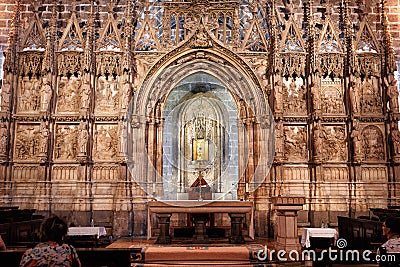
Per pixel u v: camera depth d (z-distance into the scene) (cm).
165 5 2055
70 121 1952
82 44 1998
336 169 1938
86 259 841
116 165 1930
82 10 2148
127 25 2008
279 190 1889
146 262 1277
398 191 1897
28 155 1931
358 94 1952
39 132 1947
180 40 2123
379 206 1889
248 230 1725
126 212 1858
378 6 2152
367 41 2031
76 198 1877
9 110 1931
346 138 1952
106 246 1515
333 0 2161
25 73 1980
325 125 1964
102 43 2011
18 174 1919
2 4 2130
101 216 1881
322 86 1994
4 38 2105
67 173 1925
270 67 2000
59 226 665
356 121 1923
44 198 1866
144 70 2020
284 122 1966
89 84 1947
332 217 1870
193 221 1678
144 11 2089
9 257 805
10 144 1927
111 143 1948
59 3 2141
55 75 1973
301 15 2142
